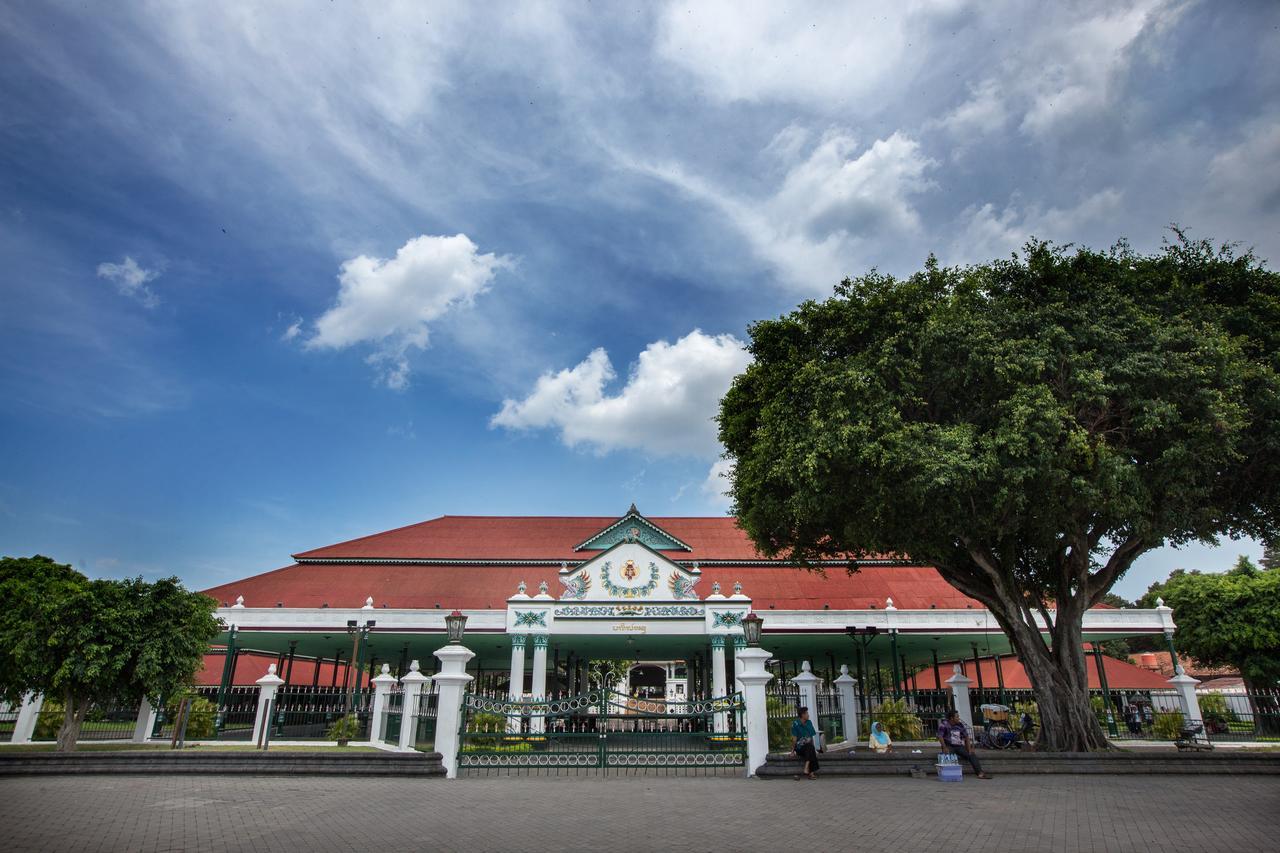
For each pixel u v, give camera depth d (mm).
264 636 28938
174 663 17625
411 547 34375
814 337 17328
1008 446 13812
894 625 27562
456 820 9297
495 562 33156
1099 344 14781
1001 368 14430
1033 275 16484
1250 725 23453
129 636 17062
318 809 9977
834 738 19922
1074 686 16750
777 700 22297
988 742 18203
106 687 16938
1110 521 16453
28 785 11945
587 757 15695
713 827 8930
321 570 32469
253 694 32531
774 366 17469
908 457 14086
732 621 25391
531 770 14914
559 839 8219
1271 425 14359
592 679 46312
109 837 8062
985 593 18484
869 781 13406
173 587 18141
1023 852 7625
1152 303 15562
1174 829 8734
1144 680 33688
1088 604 17531
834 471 15430
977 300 16250
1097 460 14344
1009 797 11297
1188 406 14094
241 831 8484
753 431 19016
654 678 65188
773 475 16250
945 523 15508
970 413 15523
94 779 12875
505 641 29078
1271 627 29531
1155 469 14812
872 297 16453
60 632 16453
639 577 26266
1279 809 10023
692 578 26203
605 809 10203
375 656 36469
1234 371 13945
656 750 15648
